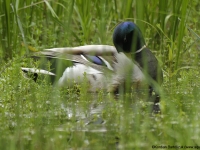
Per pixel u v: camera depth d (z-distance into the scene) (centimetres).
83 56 1301
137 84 1268
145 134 908
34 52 1325
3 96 1141
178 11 1495
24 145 880
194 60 1433
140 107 1098
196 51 1516
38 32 1525
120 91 1238
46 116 1032
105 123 984
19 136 921
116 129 945
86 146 866
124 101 1164
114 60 1282
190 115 1000
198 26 1645
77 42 1603
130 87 1270
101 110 1086
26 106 1088
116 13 1627
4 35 1562
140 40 1338
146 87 1271
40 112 1021
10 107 1097
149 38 1541
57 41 1584
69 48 1309
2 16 1553
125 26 1334
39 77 1259
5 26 1557
